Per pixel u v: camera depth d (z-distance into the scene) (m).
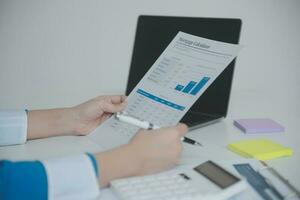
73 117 0.69
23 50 0.91
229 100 0.85
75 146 0.63
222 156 0.59
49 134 0.67
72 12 0.91
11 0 0.87
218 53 0.72
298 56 0.97
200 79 0.70
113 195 0.45
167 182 0.47
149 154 0.51
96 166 0.46
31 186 0.41
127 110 0.72
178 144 0.54
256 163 0.54
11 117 0.64
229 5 0.94
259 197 0.45
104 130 0.69
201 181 0.47
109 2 0.92
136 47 0.91
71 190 0.43
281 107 0.88
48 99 0.92
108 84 0.99
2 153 0.60
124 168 0.48
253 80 0.99
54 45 0.92
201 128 0.74
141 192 0.44
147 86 0.76
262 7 0.94
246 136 0.69
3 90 0.93
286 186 0.48
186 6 0.94
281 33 0.96
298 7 0.94
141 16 0.91
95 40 0.94
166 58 0.78
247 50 0.97
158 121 0.66
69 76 0.96
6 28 0.89
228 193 0.45
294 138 0.68
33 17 0.89
